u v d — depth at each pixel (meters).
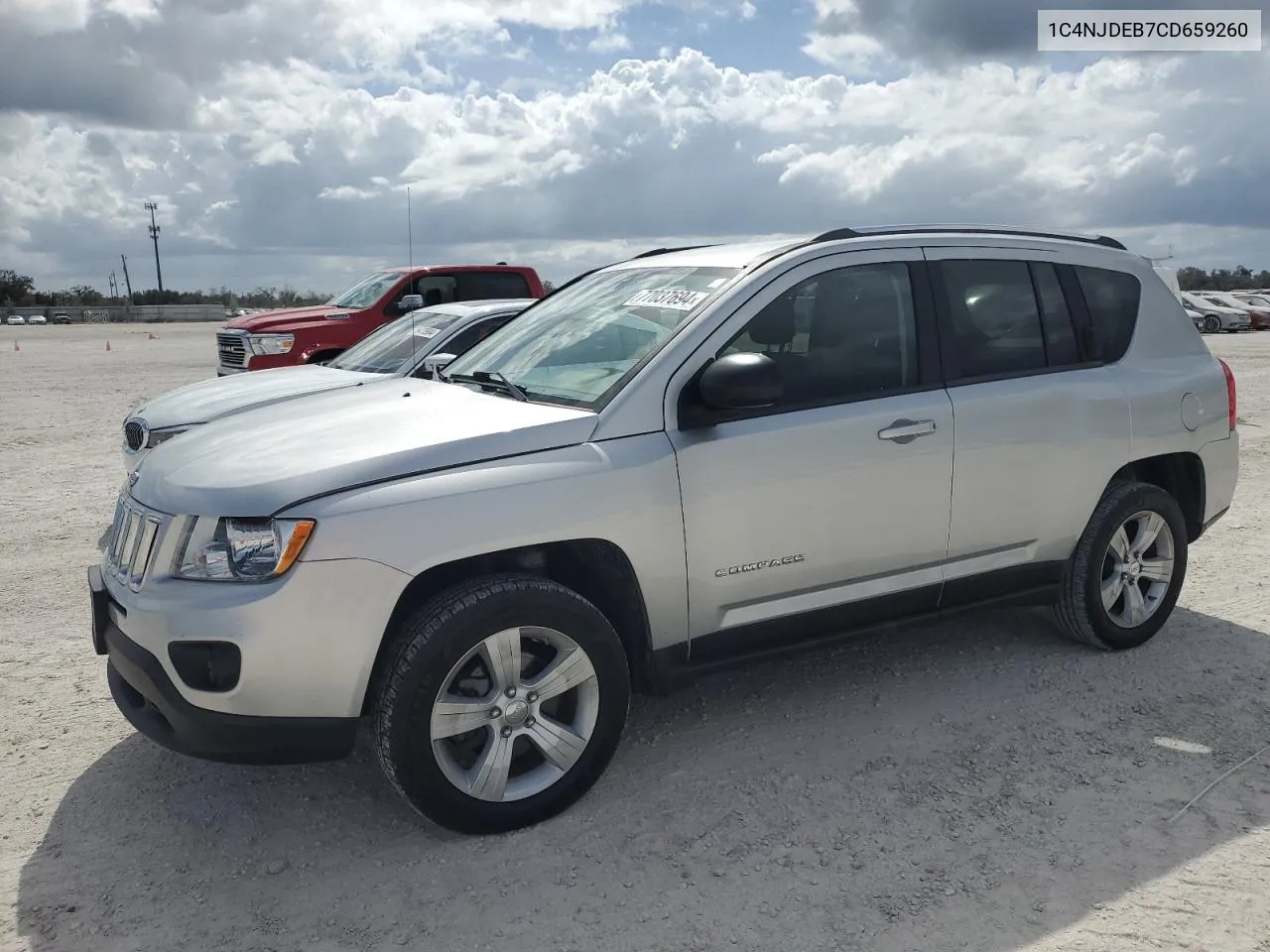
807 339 3.93
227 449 3.54
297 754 3.19
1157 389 4.79
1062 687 4.46
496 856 3.27
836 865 3.17
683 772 3.79
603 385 3.71
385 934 2.90
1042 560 4.52
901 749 3.93
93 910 3.04
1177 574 4.92
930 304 4.20
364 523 3.12
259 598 3.04
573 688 3.51
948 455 4.11
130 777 3.86
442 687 3.21
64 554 6.92
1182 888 3.01
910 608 4.21
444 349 7.87
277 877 3.20
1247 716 4.16
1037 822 3.38
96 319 67.69
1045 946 2.76
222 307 72.38
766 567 3.78
